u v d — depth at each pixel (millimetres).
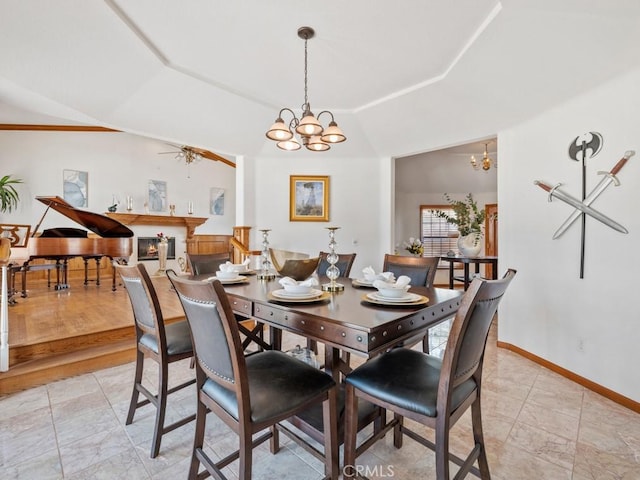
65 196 5980
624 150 2227
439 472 1162
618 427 1941
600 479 1524
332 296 1804
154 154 7184
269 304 1601
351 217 4840
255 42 2646
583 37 2094
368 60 2879
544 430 1908
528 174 3041
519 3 2010
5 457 1641
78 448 1714
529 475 1545
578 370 2533
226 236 8516
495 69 2678
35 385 2400
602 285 2365
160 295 4707
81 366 2615
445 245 7746
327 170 4871
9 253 3311
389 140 4320
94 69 2869
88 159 6254
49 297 4465
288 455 1689
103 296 4543
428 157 6930
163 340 1703
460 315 1122
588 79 2361
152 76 3131
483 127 3416
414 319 1430
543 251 2875
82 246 3812
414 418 1220
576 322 2557
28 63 2637
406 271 2562
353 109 4016
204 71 3139
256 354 1606
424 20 2316
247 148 4582
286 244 4840
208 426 1927
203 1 2184
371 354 1193
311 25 2408
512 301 3217
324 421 1364
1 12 2242
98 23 2402
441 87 3225
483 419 2023
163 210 7336
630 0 1750
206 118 3869
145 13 2311
